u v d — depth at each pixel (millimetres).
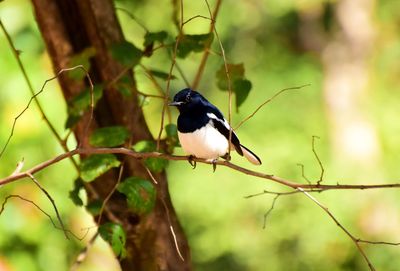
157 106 22984
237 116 24484
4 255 10344
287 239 23156
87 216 10727
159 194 7066
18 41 10875
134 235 7250
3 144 10508
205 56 7922
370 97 27203
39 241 10500
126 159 7277
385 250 22078
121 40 7492
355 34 28016
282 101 25172
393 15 27859
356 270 22438
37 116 10594
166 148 7699
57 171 10648
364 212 22703
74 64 7199
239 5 24547
